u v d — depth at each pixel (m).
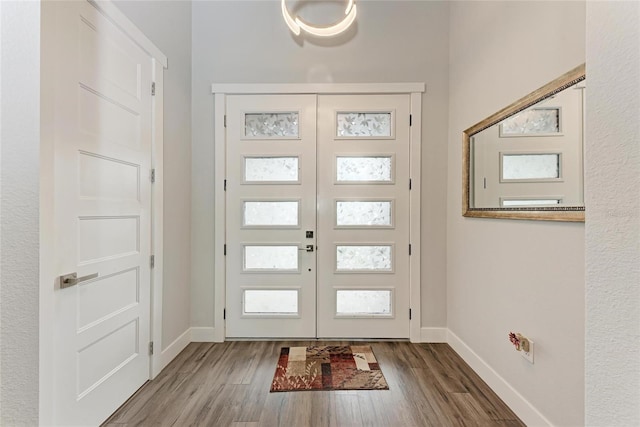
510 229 1.76
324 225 2.67
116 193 1.69
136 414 1.67
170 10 2.27
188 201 2.59
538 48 1.54
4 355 0.84
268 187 2.67
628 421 0.57
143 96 1.94
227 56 2.64
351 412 1.70
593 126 0.63
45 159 1.22
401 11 2.63
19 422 0.86
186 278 2.55
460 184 2.40
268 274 2.67
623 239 0.58
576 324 1.30
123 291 1.75
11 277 0.84
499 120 1.85
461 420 1.64
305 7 2.64
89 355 1.50
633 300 0.56
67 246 1.35
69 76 1.36
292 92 2.64
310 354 2.39
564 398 1.36
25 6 0.85
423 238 2.66
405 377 2.05
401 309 2.66
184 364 2.22
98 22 1.54
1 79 0.83
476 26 2.15
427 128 2.64
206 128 2.66
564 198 1.35
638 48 0.55
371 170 2.69
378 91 2.62
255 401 1.79
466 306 2.28
